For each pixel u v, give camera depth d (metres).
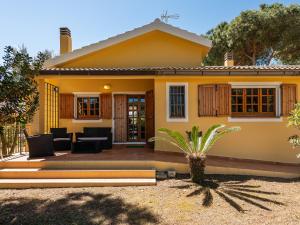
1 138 9.81
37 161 8.52
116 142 13.45
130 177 8.00
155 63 13.41
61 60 12.80
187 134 9.73
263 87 10.66
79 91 13.15
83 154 9.99
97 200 6.34
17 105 5.79
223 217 5.32
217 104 10.43
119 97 13.53
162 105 10.51
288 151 10.40
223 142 10.43
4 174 7.95
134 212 5.62
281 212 5.53
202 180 7.76
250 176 8.46
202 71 9.91
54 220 5.29
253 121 10.44
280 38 23.38
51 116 12.05
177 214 5.50
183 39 13.41
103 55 13.36
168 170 8.57
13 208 5.89
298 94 10.54
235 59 26.25
